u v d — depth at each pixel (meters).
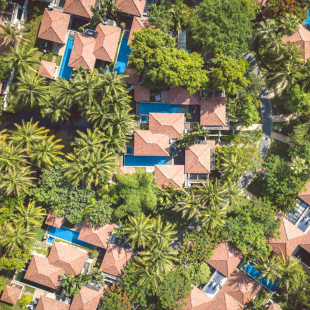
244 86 39.03
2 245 39.22
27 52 40.19
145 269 38.66
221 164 41.50
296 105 42.06
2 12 41.41
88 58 41.56
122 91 39.16
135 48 38.28
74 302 41.16
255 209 41.28
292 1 40.41
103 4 40.97
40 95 39.66
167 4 41.78
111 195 41.81
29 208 40.44
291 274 39.84
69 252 42.12
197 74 38.12
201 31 39.12
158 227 38.97
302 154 41.41
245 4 39.66
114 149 40.75
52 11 41.59
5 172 39.41
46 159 38.91
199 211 38.88
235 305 42.22
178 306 39.91
